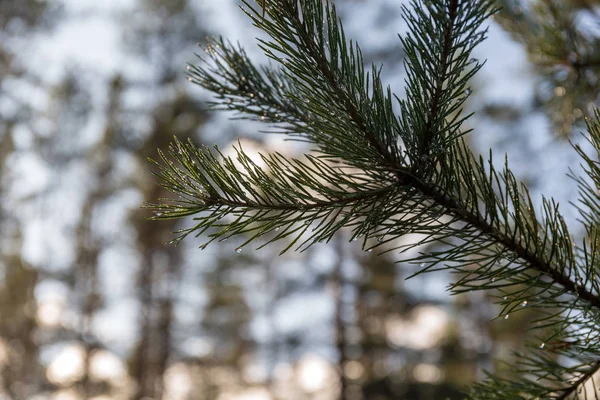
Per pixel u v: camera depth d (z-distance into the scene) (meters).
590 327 1.09
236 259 16.30
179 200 0.99
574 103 2.37
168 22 14.94
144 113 14.76
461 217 1.05
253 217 0.99
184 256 15.62
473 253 1.04
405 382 13.30
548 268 1.07
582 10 2.36
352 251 13.51
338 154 1.01
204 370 18.91
